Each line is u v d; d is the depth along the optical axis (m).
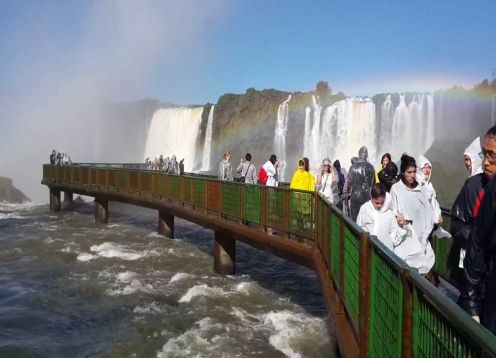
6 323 9.59
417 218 5.58
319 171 9.98
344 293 5.38
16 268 14.20
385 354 3.31
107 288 11.91
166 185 17.12
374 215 5.27
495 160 3.30
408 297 2.67
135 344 8.43
